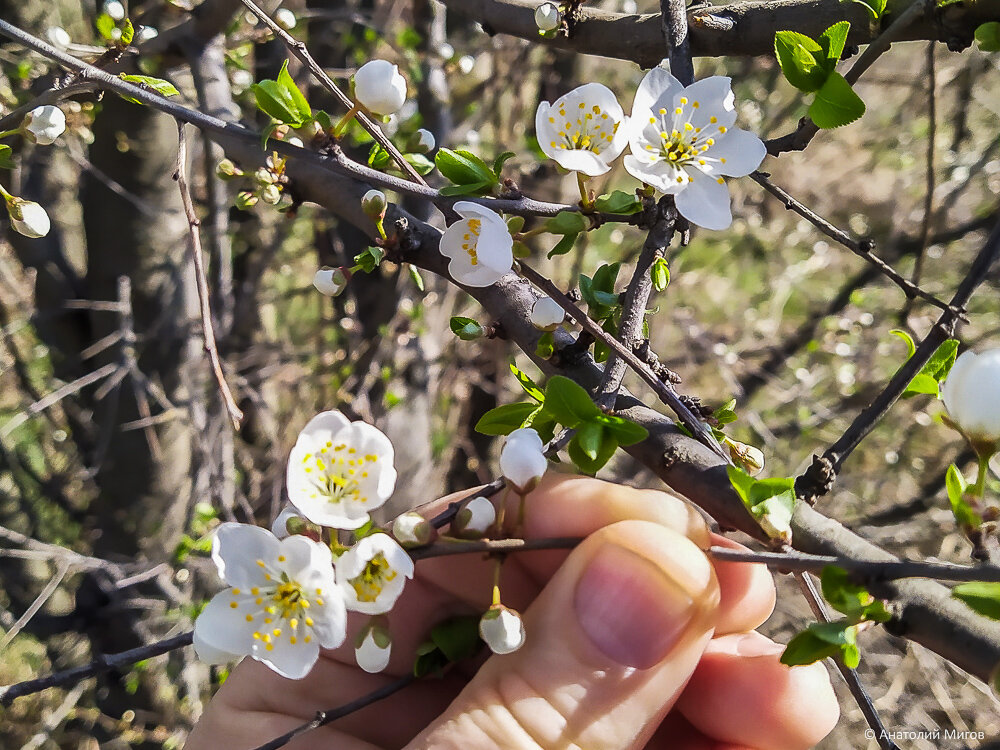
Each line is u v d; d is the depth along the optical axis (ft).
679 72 0.32
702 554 0.30
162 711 1.06
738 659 0.36
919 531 1.04
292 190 0.39
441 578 0.37
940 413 0.26
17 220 0.37
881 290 1.31
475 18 0.44
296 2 0.99
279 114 0.31
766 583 0.37
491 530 0.27
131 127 0.83
